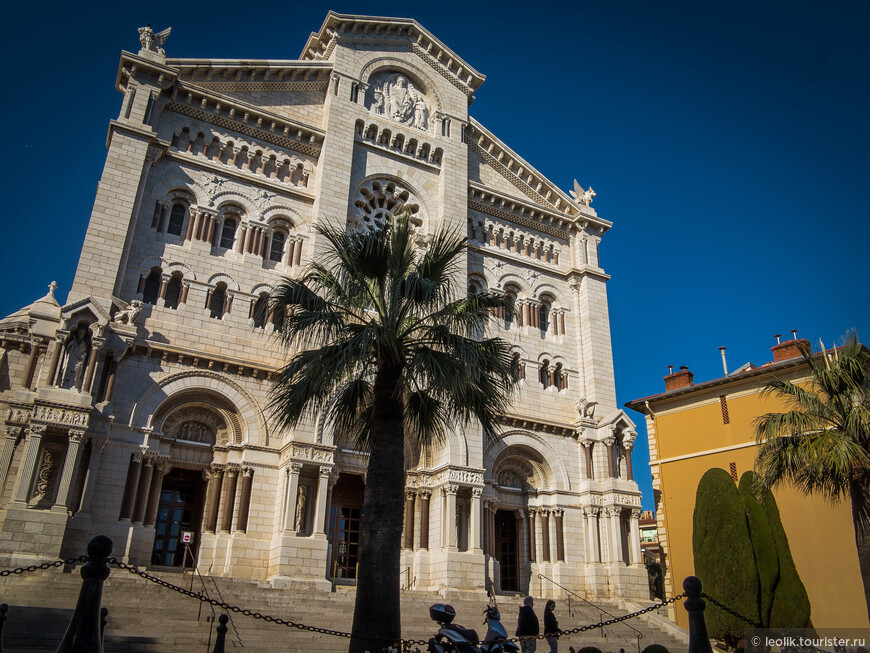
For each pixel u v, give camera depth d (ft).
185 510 118.93
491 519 138.51
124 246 117.19
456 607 114.62
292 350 125.39
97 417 104.27
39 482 96.58
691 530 152.15
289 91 149.18
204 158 133.49
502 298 78.79
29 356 106.73
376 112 157.07
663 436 165.68
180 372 115.75
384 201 152.66
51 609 74.18
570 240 177.47
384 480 67.15
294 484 112.98
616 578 140.05
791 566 119.65
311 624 90.58
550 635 57.72
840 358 98.37
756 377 148.05
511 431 146.10
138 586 92.84
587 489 147.84
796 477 101.09
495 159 172.96
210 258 127.54
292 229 138.31
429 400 78.23
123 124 122.83
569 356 163.12
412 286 71.67
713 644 120.88
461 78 172.24
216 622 82.64
